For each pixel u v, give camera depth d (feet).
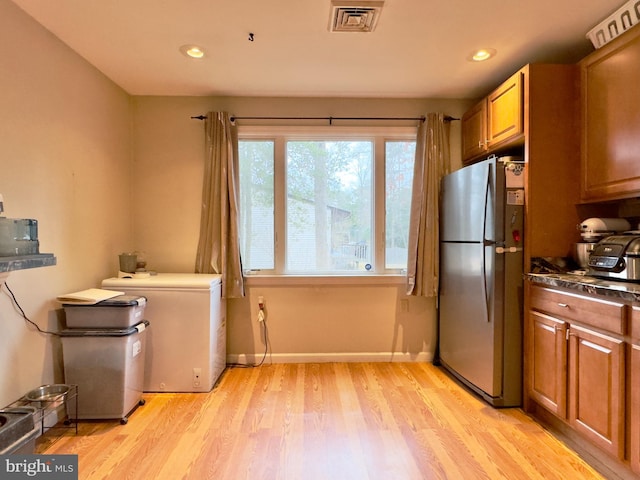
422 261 9.82
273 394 8.21
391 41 7.11
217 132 9.68
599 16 6.29
